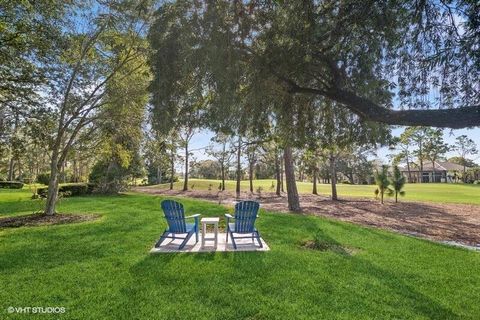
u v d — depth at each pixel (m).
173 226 6.32
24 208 13.46
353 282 4.36
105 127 11.42
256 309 3.53
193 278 4.42
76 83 10.18
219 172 50.12
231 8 4.37
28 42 7.96
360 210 14.95
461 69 3.93
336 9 4.16
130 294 3.88
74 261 5.12
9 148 9.59
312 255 5.62
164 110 4.76
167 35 4.57
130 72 10.52
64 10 8.41
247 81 4.73
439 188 33.59
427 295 3.98
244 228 6.44
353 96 4.30
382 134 6.29
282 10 4.23
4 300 3.69
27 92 8.87
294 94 5.21
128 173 22.25
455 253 6.00
